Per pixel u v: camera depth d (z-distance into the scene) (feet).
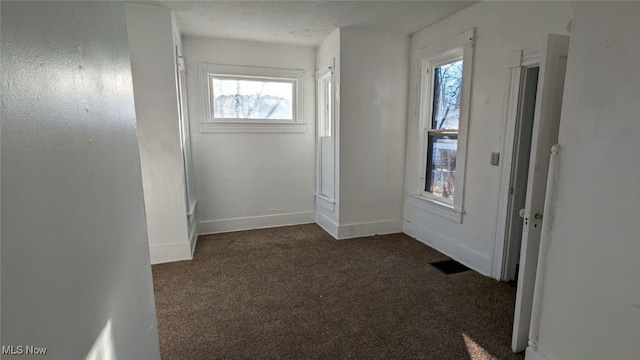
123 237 3.42
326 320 6.99
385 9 9.57
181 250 10.40
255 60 13.00
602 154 4.26
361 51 11.64
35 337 1.78
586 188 4.48
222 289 8.43
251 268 9.77
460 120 9.86
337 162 12.21
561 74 5.27
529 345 5.50
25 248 1.71
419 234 12.31
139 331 3.86
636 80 3.86
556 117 5.33
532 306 5.57
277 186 14.16
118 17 3.62
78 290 2.30
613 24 4.06
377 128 12.39
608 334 4.31
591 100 4.36
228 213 13.57
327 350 6.02
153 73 9.37
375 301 7.79
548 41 5.11
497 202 8.77
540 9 7.34
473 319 7.00
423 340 6.29
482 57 9.00
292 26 11.08
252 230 13.73
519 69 7.88
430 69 11.56
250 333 6.54
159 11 9.20
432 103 11.71
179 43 11.02
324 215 13.93
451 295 8.06
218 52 12.47
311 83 13.97
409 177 12.76
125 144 3.67
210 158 12.98
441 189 11.56
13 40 1.67
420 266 9.89
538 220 5.55
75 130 2.35
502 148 8.50
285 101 13.93
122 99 3.64
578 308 4.67
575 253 4.67
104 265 2.80
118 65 3.55
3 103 1.57
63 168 2.16
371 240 12.34
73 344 2.21
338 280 8.93
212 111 12.89
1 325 1.51
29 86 1.81
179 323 6.89
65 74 2.24
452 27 10.07
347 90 11.69
